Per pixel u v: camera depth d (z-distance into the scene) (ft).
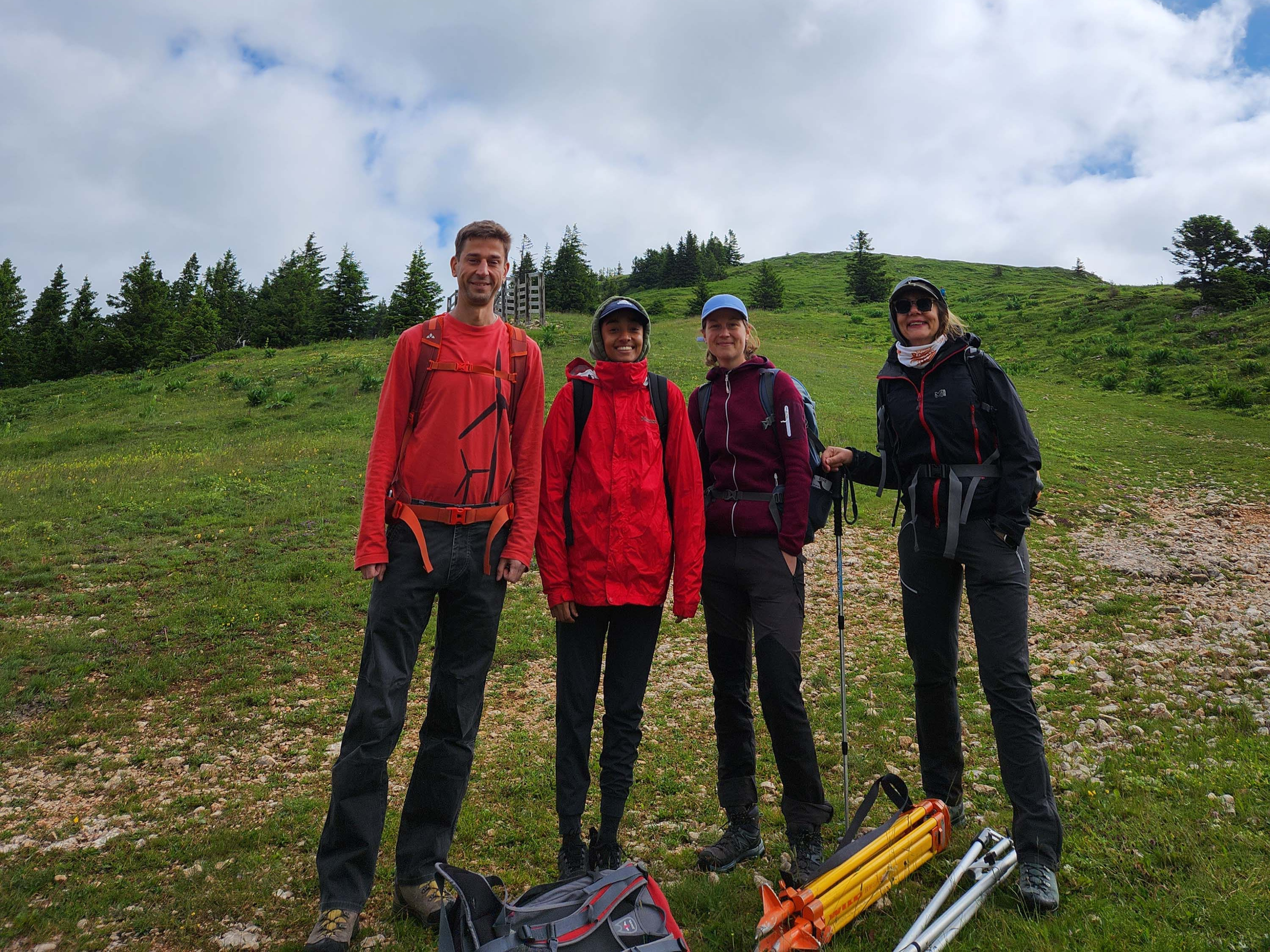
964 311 213.87
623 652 9.48
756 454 10.02
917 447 10.11
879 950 7.64
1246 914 7.88
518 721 15.94
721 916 8.47
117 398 96.73
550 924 6.94
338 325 235.20
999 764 12.65
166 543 31.42
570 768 9.18
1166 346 126.62
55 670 18.71
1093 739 13.74
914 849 8.77
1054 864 8.56
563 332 123.85
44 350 222.89
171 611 23.27
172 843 10.83
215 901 9.10
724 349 10.56
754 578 9.84
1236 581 25.88
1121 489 43.55
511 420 9.24
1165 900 8.30
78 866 10.19
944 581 10.17
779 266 451.53
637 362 9.68
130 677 18.26
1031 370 122.93
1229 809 10.39
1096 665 17.93
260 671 18.85
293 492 40.24
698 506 9.68
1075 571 27.43
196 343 214.90
